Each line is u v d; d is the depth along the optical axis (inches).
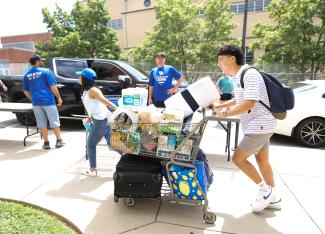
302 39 684.1
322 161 194.9
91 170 164.7
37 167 179.8
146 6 1350.9
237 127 205.9
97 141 161.2
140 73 300.2
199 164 121.4
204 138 252.1
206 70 764.6
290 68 695.1
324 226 118.4
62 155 203.0
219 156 204.2
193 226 117.3
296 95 237.1
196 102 121.6
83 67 290.4
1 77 306.8
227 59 117.8
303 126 228.1
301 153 212.2
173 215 125.0
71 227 117.5
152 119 122.3
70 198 139.1
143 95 134.8
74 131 277.9
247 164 123.6
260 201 126.6
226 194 145.3
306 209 131.5
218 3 813.9
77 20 938.7
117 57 979.3
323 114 222.5
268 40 694.5
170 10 827.4
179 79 226.1
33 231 109.7
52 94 215.0
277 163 190.2
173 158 120.0
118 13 1417.3
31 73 208.7
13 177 164.2
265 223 120.1
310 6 625.6
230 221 121.2
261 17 1051.3
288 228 116.8
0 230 109.7
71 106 289.3
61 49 901.8
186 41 831.7
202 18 850.8
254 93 109.0
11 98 305.1
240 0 1069.8
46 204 133.0
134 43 1362.0
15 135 262.1
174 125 120.1
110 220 120.3
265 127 114.6
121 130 126.7
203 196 119.0
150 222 119.4
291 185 156.3
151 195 123.3
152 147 124.3
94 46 927.0
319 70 689.0
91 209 128.9
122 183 123.2
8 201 136.3
